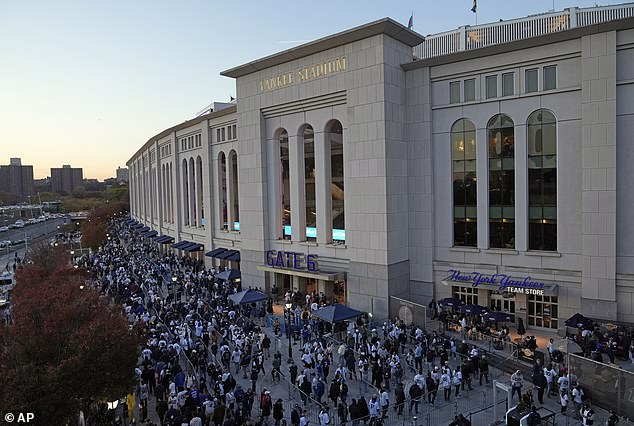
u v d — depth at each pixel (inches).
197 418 770.2
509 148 1368.1
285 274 1777.8
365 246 1486.2
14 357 770.8
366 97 1460.4
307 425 817.5
